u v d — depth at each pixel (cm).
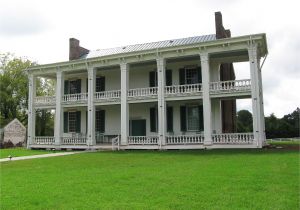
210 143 2678
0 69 5788
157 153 2416
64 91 3734
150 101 2970
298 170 1245
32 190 990
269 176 1125
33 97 3575
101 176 1238
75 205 799
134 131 3325
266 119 7500
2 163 1919
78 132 3566
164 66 2911
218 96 2709
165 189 955
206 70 2731
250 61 2572
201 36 3453
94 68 3244
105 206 782
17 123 4934
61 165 1694
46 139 3466
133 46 3731
